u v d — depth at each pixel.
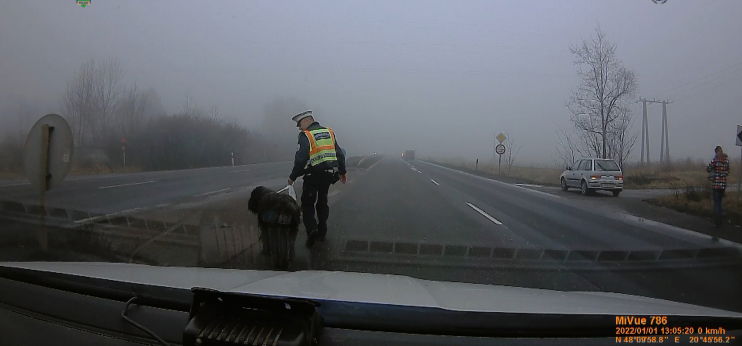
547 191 22.08
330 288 2.84
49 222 8.48
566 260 6.96
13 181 18.12
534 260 6.86
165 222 8.66
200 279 3.23
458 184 23.73
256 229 7.88
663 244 8.63
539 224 10.74
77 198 12.59
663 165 39.69
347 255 6.62
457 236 8.59
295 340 2.00
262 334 2.05
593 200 17.91
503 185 25.12
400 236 8.30
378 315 2.46
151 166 33.25
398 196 15.95
